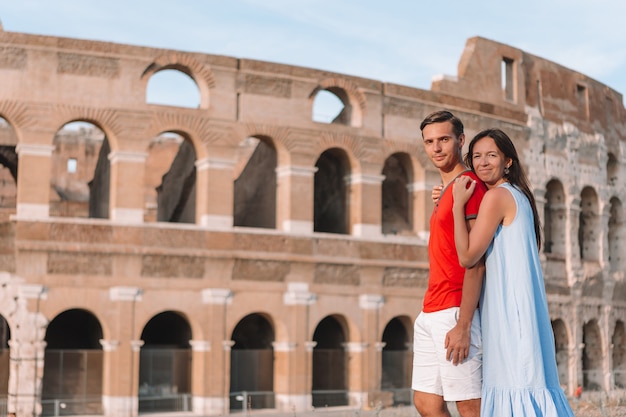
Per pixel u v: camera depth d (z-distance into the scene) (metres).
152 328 59.47
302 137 53.16
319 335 59.91
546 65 68.12
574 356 66.38
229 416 47.09
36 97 47.25
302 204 52.84
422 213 57.34
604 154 72.62
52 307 46.56
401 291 56.25
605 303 70.50
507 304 9.86
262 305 51.34
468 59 62.06
